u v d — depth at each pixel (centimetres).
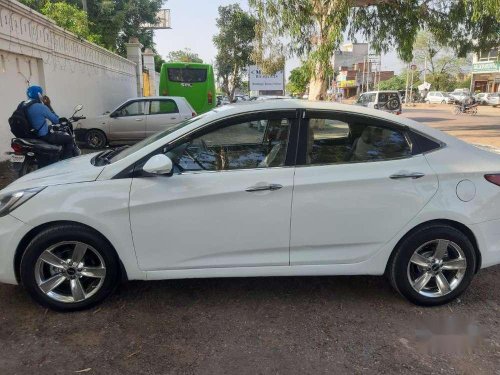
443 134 378
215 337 323
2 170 843
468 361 299
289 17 1348
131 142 1311
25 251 336
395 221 354
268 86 3036
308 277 426
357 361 297
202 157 350
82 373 281
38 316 347
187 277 353
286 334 328
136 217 337
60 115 1250
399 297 388
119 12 2619
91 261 353
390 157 361
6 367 286
